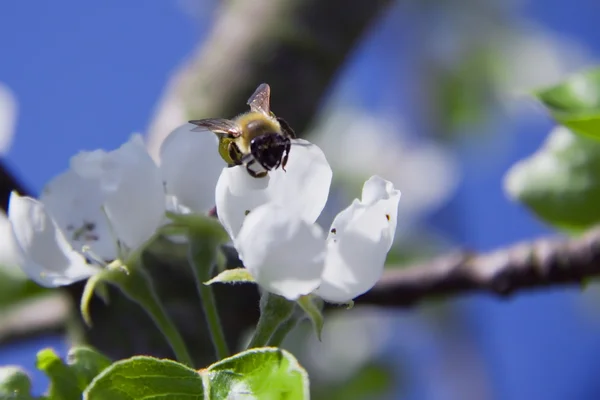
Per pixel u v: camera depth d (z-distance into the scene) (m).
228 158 0.36
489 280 0.41
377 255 0.32
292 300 0.32
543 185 0.40
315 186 0.33
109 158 0.34
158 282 0.40
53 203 0.34
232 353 0.40
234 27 0.43
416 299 0.41
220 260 0.34
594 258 0.40
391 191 0.33
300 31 0.42
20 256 0.34
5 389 0.33
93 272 0.34
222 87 0.42
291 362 0.31
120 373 0.31
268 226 0.32
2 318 0.43
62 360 0.33
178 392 0.31
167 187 0.34
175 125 0.42
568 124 0.37
